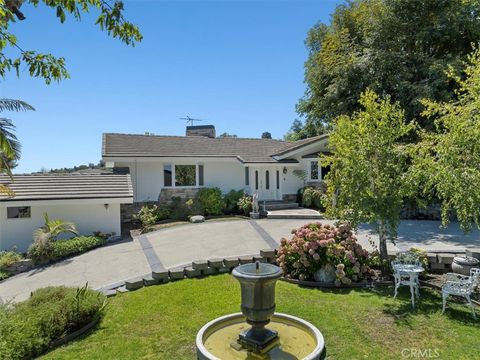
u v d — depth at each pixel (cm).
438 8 1781
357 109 1914
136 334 648
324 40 2272
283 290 852
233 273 544
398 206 886
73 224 1465
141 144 2208
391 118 928
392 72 1812
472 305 682
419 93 1650
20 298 980
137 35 530
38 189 1555
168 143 2319
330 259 904
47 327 621
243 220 1875
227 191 2278
